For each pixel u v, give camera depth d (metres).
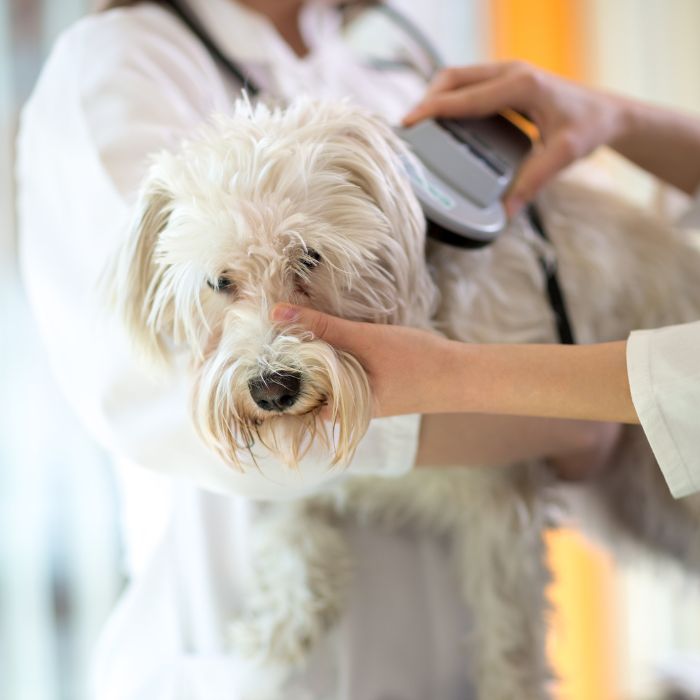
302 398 0.81
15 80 1.81
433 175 1.02
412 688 1.22
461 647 1.25
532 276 1.17
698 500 1.34
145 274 0.95
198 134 0.99
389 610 1.23
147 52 1.14
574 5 2.25
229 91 1.26
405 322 0.95
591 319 1.23
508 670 1.19
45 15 1.83
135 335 0.96
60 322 1.08
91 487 1.88
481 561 1.21
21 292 1.83
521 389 0.81
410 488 1.21
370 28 1.51
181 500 1.18
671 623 2.23
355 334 0.82
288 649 1.18
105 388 0.99
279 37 1.41
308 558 1.20
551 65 2.24
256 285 0.86
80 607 1.88
